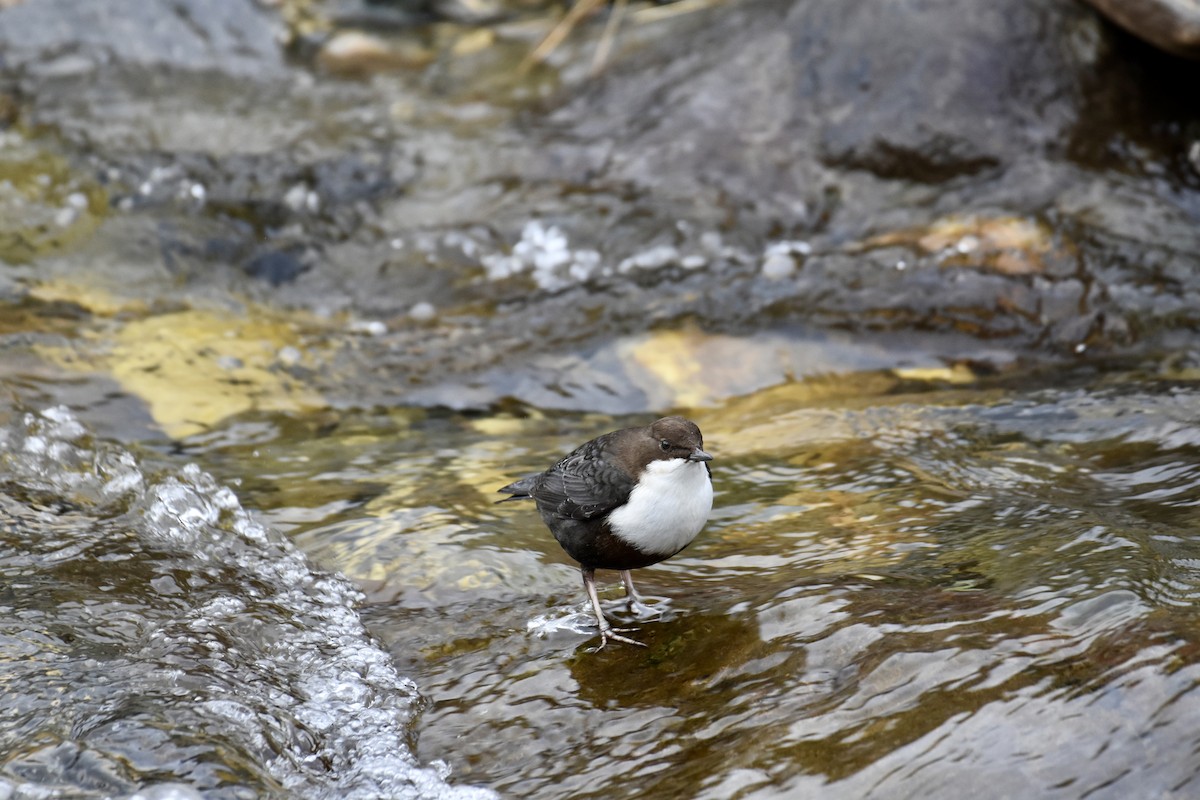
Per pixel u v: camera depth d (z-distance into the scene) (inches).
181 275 538.3
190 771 225.5
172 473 370.6
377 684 272.7
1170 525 299.6
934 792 210.5
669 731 242.7
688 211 568.7
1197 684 217.8
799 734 229.3
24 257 533.6
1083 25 578.2
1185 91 574.6
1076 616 243.8
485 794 233.6
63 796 217.8
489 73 698.2
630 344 479.8
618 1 709.3
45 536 334.3
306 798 231.6
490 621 296.7
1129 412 383.9
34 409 406.9
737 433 399.2
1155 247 512.1
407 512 347.9
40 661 269.9
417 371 469.1
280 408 436.5
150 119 648.4
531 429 425.7
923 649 241.0
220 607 300.7
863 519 327.9
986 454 365.4
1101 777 207.6
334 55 724.7
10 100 650.2
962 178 557.9
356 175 607.5
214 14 732.0
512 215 579.5
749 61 610.2
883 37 587.8
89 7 716.7
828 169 573.9
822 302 501.4
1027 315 482.6
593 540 289.0
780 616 268.4
